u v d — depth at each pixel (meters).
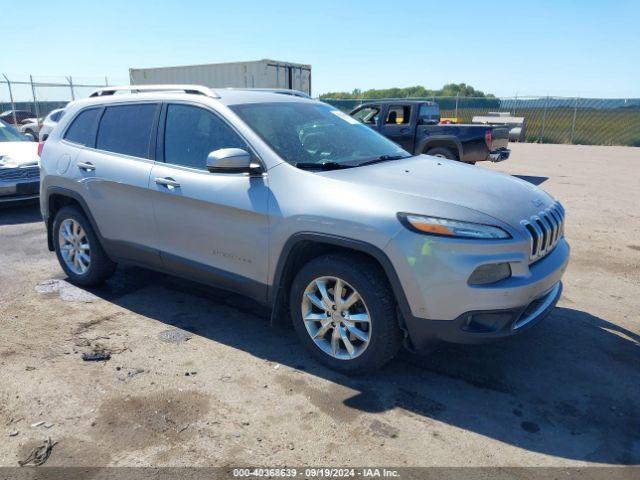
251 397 3.24
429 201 3.16
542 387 3.39
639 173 13.89
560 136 25.95
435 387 3.38
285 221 3.44
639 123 25.30
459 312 3.03
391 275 3.10
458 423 3.01
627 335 4.14
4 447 2.78
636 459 2.73
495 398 3.26
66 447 2.78
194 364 3.63
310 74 22.39
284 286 3.65
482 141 11.52
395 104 12.53
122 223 4.46
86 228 4.80
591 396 3.30
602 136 25.17
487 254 3.00
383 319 3.21
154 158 4.24
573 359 3.75
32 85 23.52
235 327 4.22
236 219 3.69
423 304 3.07
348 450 2.77
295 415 3.06
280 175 3.55
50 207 5.14
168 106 4.25
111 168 4.44
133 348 3.85
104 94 4.95
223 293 4.92
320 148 3.96
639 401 3.25
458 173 3.82
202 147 3.98
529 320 3.27
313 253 3.66
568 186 11.51
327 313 3.48
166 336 4.05
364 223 3.14
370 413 3.09
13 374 3.47
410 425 2.98
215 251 3.90
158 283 5.17
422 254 3.01
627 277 5.51
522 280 3.10
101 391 3.29
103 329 4.16
